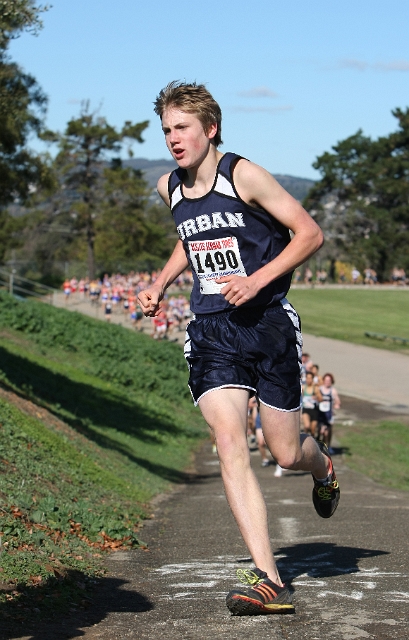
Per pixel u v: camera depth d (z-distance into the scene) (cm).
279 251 496
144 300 541
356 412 3122
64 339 3275
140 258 8888
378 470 2022
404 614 480
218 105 484
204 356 494
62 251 9675
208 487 1630
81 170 8794
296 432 504
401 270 9131
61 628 461
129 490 1270
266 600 468
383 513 1102
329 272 9931
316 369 2167
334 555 705
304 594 539
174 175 503
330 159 10012
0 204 2559
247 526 471
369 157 10062
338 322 6222
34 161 2402
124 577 642
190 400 3139
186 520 1069
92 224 8550
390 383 3841
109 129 8638
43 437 1298
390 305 7412
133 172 8925
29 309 3450
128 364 3259
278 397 491
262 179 474
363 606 502
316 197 10269
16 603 500
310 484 1653
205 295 504
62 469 1149
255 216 483
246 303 494
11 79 1850
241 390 487
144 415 2597
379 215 9631
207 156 482
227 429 476
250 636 433
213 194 483
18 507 774
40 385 2259
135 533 910
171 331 5200
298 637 430
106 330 4156
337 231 9981
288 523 976
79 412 2162
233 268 493
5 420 1233
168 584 606
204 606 516
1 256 8744
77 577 609
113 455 1614
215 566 686
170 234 11625
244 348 489
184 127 475
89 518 837
